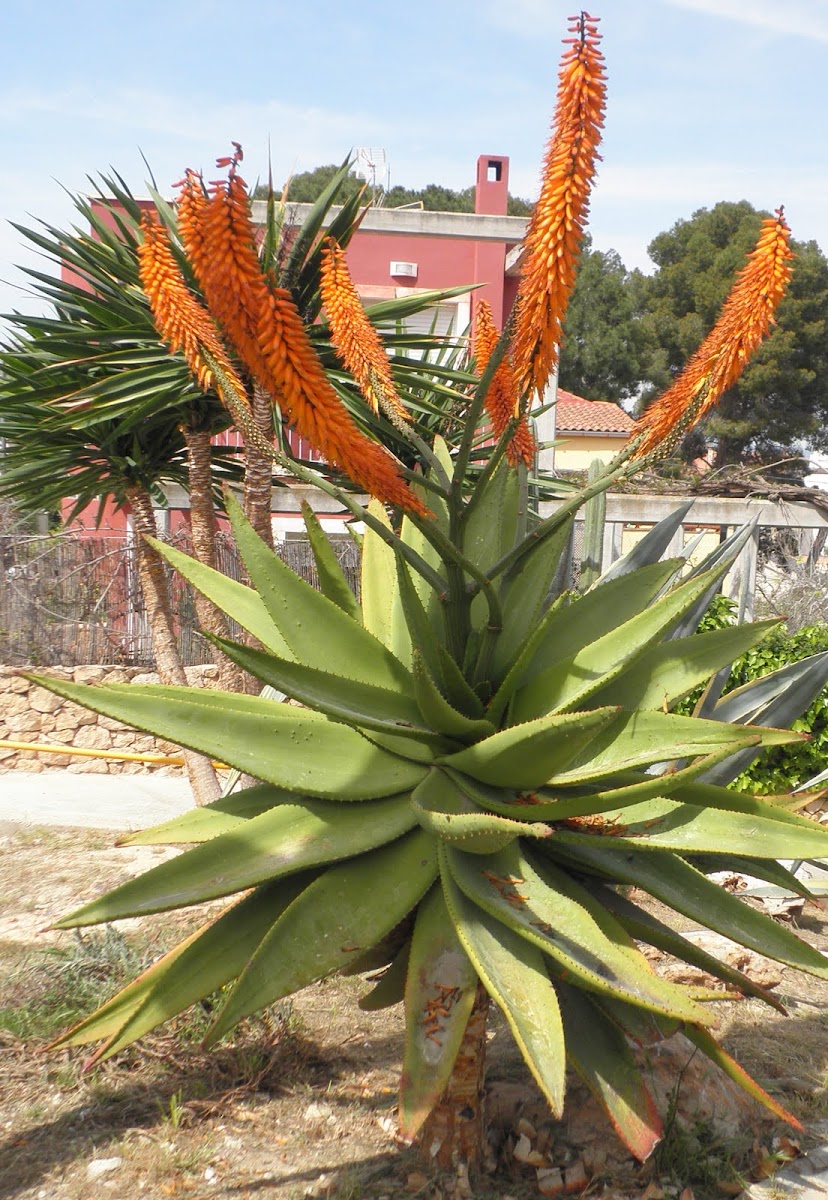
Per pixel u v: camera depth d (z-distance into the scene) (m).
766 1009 4.98
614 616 3.48
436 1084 2.71
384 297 17.25
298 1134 3.67
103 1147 3.55
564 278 2.33
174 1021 4.33
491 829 2.62
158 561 6.82
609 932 3.10
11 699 9.81
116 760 9.69
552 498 8.26
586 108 2.20
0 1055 4.11
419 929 3.03
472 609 3.51
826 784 5.64
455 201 59.25
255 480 5.89
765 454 37.31
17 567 10.06
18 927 5.58
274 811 3.15
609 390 42.56
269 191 5.18
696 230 42.06
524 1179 3.43
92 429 6.26
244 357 2.56
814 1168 3.54
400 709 3.22
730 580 10.60
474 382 5.84
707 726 3.04
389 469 2.67
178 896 2.93
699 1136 3.66
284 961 2.88
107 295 5.76
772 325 2.50
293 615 3.30
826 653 4.52
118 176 5.75
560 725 2.74
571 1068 4.01
